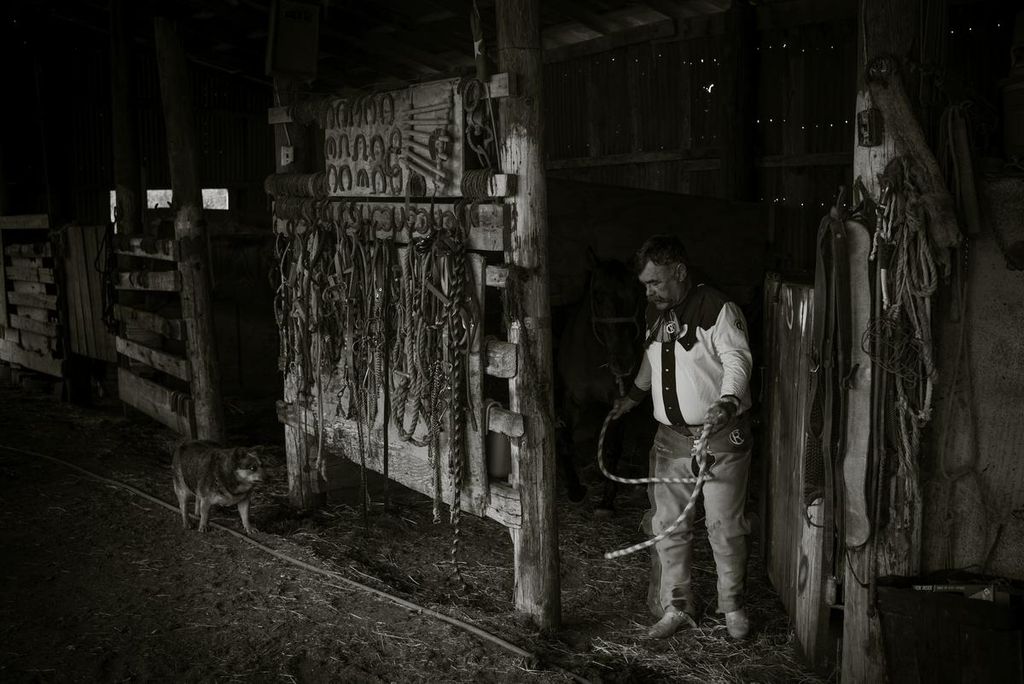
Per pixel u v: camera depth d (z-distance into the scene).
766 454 4.34
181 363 6.22
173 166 5.93
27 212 9.37
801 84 6.92
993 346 2.75
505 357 3.62
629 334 4.86
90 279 7.76
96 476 5.87
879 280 2.73
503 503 3.74
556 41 8.68
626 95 8.16
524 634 3.62
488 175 3.56
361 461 4.45
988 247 2.71
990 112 2.75
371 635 3.63
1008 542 2.82
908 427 2.75
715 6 7.29
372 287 4.31
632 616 3.85
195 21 8.95
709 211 6.26
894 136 2.70
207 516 4.85
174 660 3.42
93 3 9.59
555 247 5.82
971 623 2.61
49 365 8.58
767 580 4.20
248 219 8.06
